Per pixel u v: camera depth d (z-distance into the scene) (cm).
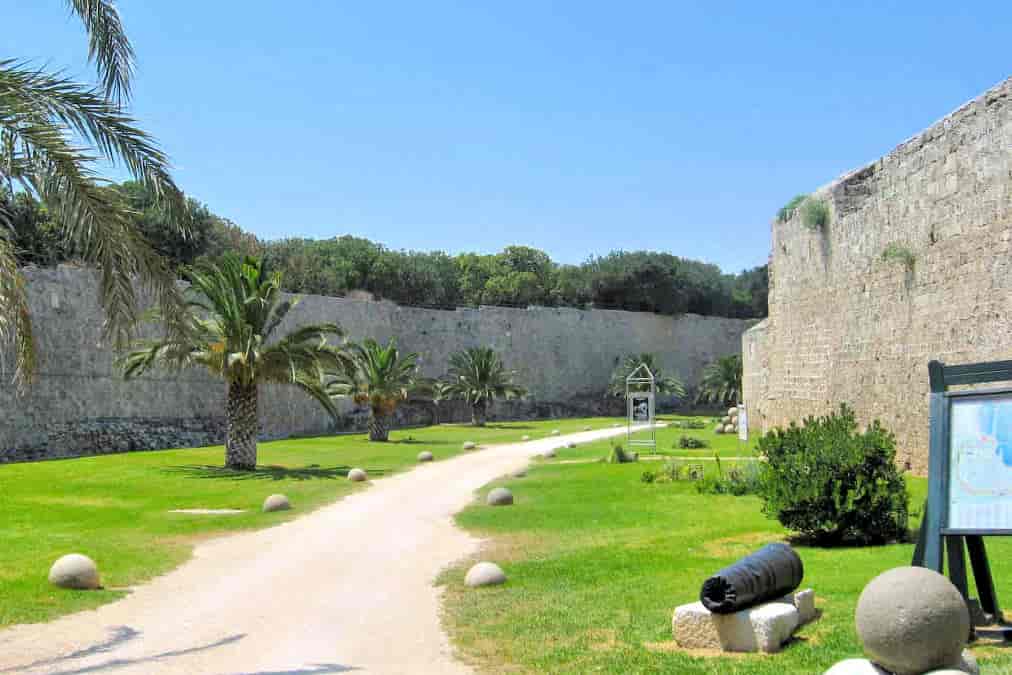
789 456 1344
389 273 7675
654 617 933
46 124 935
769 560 840
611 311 8156
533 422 6925
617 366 8106
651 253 8969
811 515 1294
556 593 1096
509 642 877
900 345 2297
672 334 8538
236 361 2845
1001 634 757
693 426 5691
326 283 6938
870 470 1306
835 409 2747
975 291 1905
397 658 832
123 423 4050
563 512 1855
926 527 746
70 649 888
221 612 1059
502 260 9750
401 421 6431
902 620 581
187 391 4475
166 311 1057
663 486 2216
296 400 5391
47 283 3719
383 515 1914
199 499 2236
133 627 986
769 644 769
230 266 2933
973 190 1916
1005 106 1789
